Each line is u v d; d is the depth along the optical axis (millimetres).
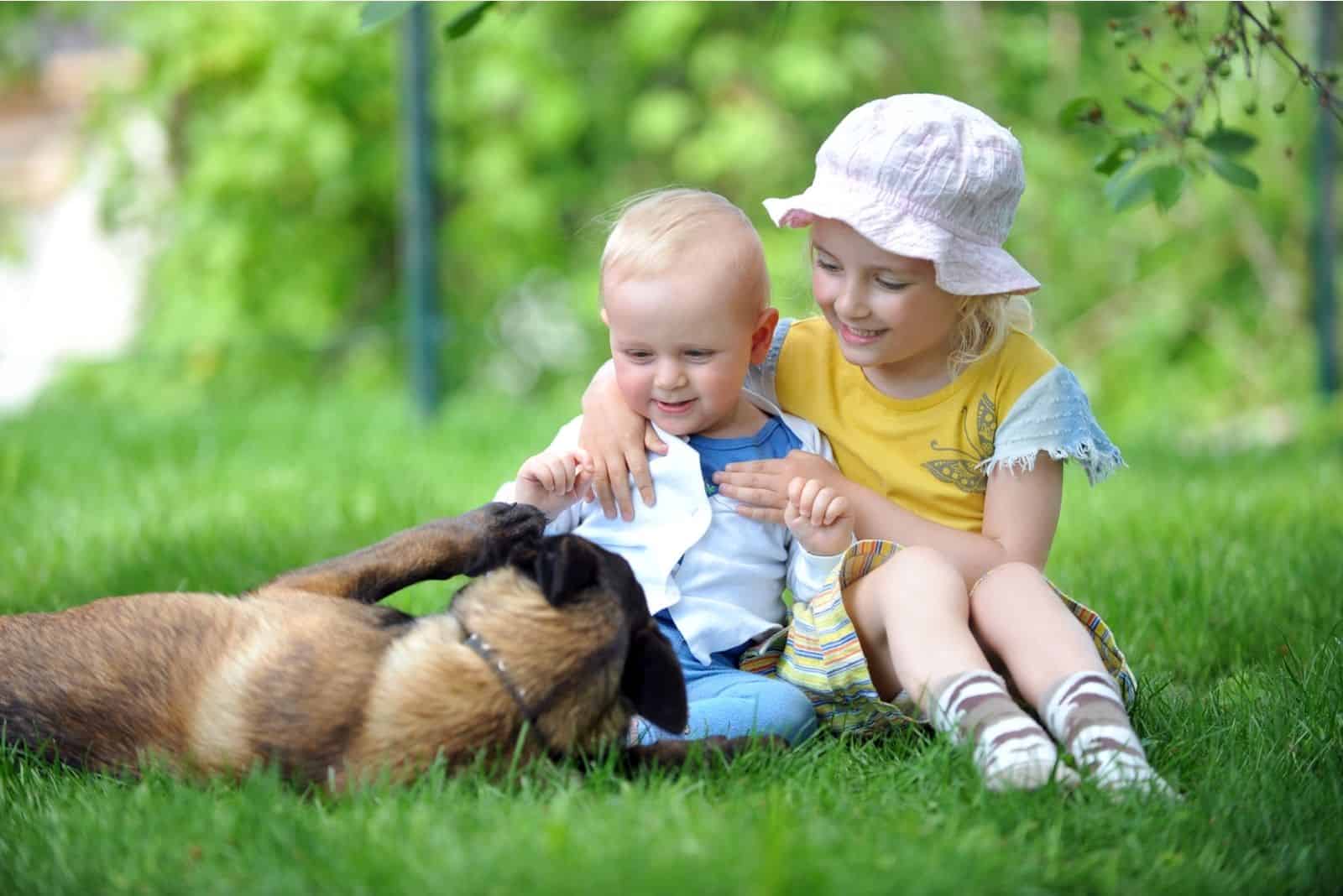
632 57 24891
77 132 26406
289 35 24984
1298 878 4211
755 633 5617
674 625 5547
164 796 4637
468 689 4629
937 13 23578
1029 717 4746
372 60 25281
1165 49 20047
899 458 5781
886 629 5328
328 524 9922
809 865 3826
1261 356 22156
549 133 24938
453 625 4777
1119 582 8008
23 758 4961
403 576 5395
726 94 24594
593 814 4266
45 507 10852
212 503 10984
